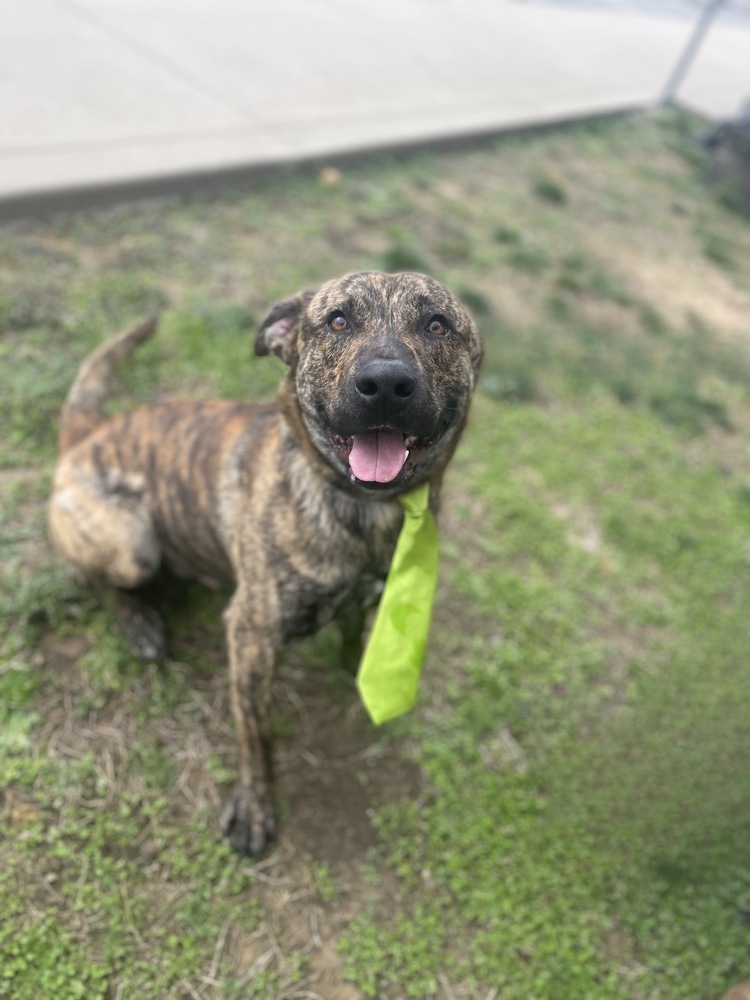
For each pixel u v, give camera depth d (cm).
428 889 73
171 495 77
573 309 167
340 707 85
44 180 136
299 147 176
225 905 69
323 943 68
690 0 588
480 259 171
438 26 297
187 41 207
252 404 80
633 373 152
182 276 135
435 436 64
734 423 150
